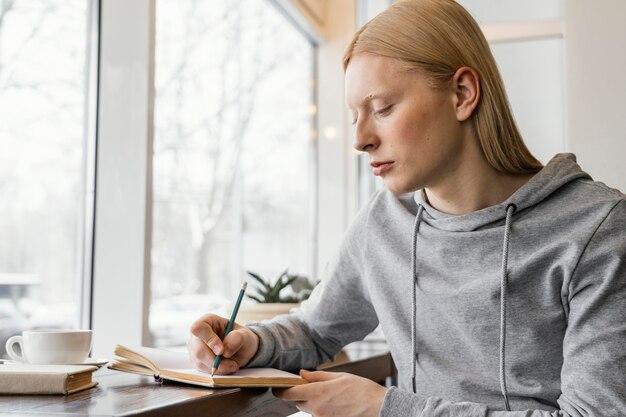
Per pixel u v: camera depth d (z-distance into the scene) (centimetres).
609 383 99
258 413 110
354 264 137
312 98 330
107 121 188
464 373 120
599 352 101
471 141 116
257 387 110
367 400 107
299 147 319
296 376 115
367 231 133
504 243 113
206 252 249
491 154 116
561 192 116
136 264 185
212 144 253
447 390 121
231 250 265
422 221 125
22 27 170
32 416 84
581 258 106
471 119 116
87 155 189
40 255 174
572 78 186
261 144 287
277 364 130
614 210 108
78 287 186
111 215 187
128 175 187
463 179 117
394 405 105
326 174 327
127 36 189
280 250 301
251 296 197
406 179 113
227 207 262
